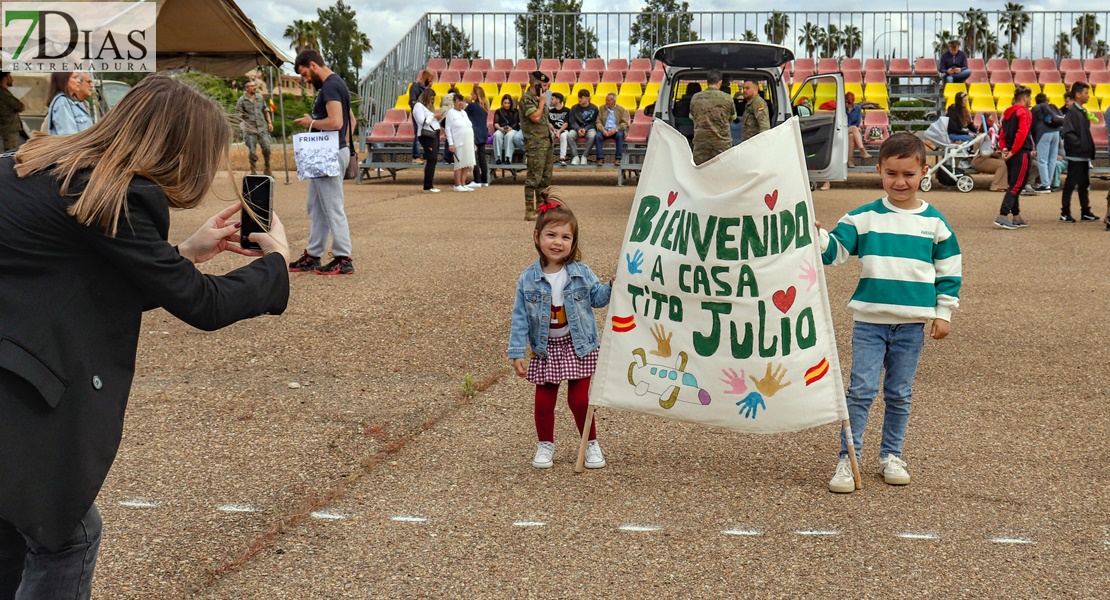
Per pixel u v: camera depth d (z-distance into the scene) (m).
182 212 12.58
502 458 4.13
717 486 3.81
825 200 14.91
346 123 7.93
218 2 12.19
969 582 3.01
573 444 4.31
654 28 22.17
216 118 2.24
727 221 3.80
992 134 16.92
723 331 3.85
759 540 3.31
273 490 3.74
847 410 3.81
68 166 2.04
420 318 6.56
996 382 5.27
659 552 3.22
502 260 8.80
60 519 2.02
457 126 16.09
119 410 2.13
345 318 6.52
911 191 3.80
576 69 22.17
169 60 14.16
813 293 3.83
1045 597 2.91
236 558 3.15
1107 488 3.78
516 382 5.26
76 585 2.19
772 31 21.56
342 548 3.25
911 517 3.51
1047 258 9.19
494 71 21.88
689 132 13.22
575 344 3.95
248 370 5.40
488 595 2.93
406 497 3.69
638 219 4.03
